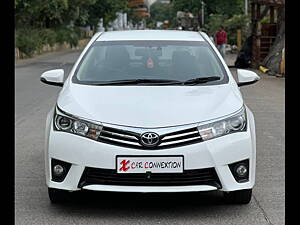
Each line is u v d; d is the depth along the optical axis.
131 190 5.66
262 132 10.86
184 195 6.68
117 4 71.69
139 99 6.11
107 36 7.83
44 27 53.03
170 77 6.88
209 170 5.72
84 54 7.35
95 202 6.44
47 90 17.95
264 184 7.19
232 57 37.28
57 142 5.82
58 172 5.84
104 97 6.20
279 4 24.66
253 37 26.66
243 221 5.84
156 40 7.59
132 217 5.95
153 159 5.62
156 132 5.66
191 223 5.77
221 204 6.37
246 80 7.18
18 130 11.09
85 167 5.70
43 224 5.76
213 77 6.89
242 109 6.05
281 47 24.08
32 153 9.07
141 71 6.98
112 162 5.64
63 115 5.92
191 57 7.26
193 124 5.73
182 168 5.64
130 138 5.67
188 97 6.20
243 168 5.84
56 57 40.16
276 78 21.91
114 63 7.12
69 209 6.20
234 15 48.34
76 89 6.49
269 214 6.05
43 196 6.68
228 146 5.75
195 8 59.62
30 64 31.61
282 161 8.44
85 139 5.73
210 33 49.41
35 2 41.72
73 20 61.44
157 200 6.51
